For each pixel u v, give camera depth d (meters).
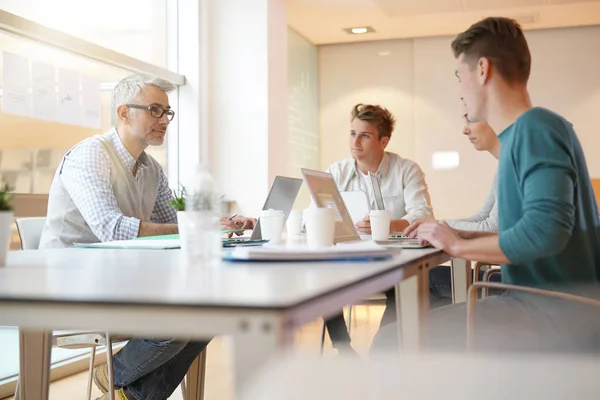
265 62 5.10
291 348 0.76
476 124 2.75
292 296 0.81
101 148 2.84
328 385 0.79
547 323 1.50
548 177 1.46
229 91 5.17
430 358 0.89
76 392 3.12
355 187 3.69
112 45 4.18
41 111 3.46
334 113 6.59
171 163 5.08
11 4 3.29
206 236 1.34
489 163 6.22
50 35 3.51
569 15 5.67
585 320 1.49
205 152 5.15
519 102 1.64
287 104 5.93
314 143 6.54
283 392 0.76
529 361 0.88
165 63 4.97
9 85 3.27
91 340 2.08
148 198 3.05
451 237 1.60
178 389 3.21
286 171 5.57
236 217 2.75
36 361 1.32
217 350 4.00
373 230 2.22
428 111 6.38
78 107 3.75
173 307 0.79
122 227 2.64
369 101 6.51
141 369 2.14
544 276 1.56
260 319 0.76
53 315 0.83
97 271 1.16
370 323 4.55
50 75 3.54
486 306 1.57
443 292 3.05
